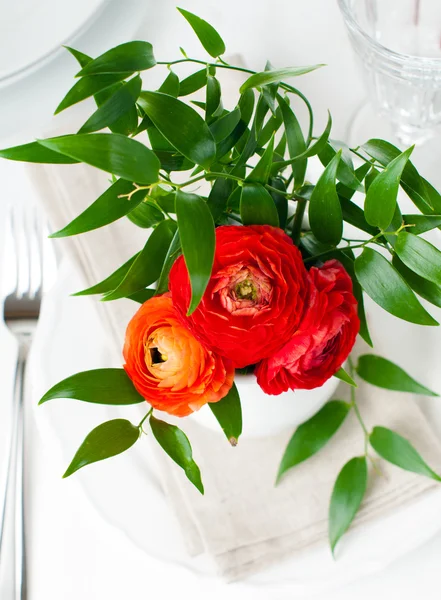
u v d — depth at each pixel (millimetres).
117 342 624
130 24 739
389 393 605
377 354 623
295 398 551
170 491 586
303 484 592
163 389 452
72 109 732
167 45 745
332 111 730
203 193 652
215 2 762
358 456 590
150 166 411
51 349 639
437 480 568
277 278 436
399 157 438
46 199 652
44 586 600
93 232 640
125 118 459
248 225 461
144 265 468
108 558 603
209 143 437
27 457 631
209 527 577
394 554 570
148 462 607
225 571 568
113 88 463
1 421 639
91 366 637
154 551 583
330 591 589
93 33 731
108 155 405
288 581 569
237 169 472
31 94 729
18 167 724
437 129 721
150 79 736
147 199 473
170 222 471
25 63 708
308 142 508
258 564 573
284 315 436
